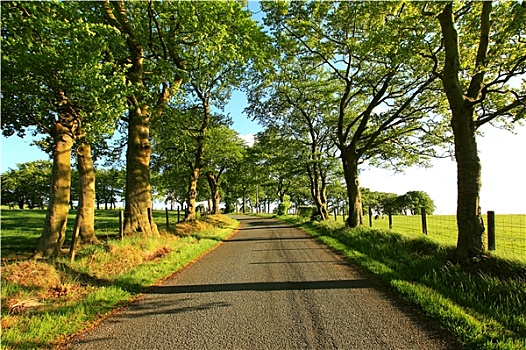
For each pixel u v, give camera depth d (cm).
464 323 472
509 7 898
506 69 880
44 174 6900
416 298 581
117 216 3684
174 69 1241
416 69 1373
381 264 895
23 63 683
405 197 6738
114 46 1072
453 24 898
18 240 1465
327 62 1903
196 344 435
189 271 909
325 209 2828
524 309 511
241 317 530
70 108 811
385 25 1052
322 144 2927
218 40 1213
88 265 865
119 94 846
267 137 2786
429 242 1016
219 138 2655
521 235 1608
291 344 428
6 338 449
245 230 2438
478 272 705
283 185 5350
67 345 445
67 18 785
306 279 777
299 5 1684
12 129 902
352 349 410
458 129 871
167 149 2656
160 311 570
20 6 698
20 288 634
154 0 1184
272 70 2112
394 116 1762
